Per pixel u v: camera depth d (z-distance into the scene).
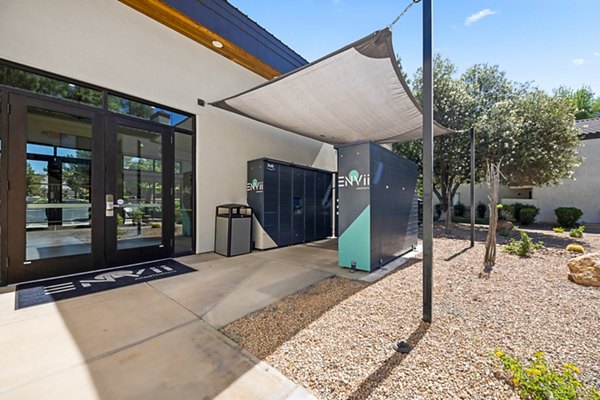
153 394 1.52
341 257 4.41
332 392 1.54
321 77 3.92
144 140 4.52
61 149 3.65
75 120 3.79
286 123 5.95
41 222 3.49
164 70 4.74
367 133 6.76
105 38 4.02
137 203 4.44
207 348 2.01
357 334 2.21
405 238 5.64
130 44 4.29
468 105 9.27
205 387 1.58
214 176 5.60
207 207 5.47
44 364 1.79
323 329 2.29
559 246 6.32
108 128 4.09
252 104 4.90
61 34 3.60
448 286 3.45
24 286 3.27
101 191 4.00
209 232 5.50
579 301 2.91
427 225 2.43
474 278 3.78
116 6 4.13
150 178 4.61
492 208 4.70
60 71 3.59
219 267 4.41
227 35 5.24
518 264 4.55
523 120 8.55
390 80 4.00
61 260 3.65
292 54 6.87
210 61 5.50
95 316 2.53
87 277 3.68
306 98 4.62
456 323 2.40
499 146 8.48
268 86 4.21
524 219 11.98
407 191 5.80
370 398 1.48
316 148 8.79
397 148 11.19
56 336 2.16
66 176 3.70
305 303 2.88
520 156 8.32
